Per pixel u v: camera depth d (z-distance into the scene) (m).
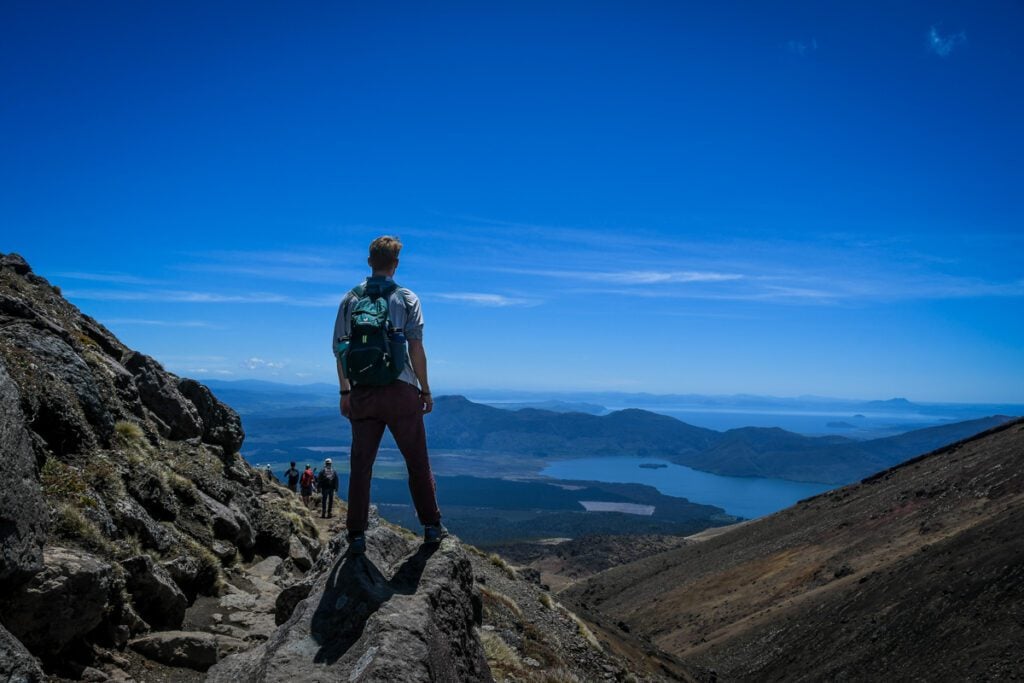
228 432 19.98
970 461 130.00
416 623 4.86
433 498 6.27
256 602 12.50
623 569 187.88
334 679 4.36
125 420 14.50
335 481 28.58
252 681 4.42
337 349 5.77
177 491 14.01
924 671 57.38
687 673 40.47
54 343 12.52
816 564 114.44
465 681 5.39
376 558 5.84
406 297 5.76
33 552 6.74
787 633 84.88
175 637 9.15
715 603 119.31
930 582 72.44
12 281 15.62
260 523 16.67
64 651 7.75
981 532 77.44
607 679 20.61
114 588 8.88
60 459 10.66
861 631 72.31
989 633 57.00
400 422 5.72
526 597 25.45
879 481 157.12
